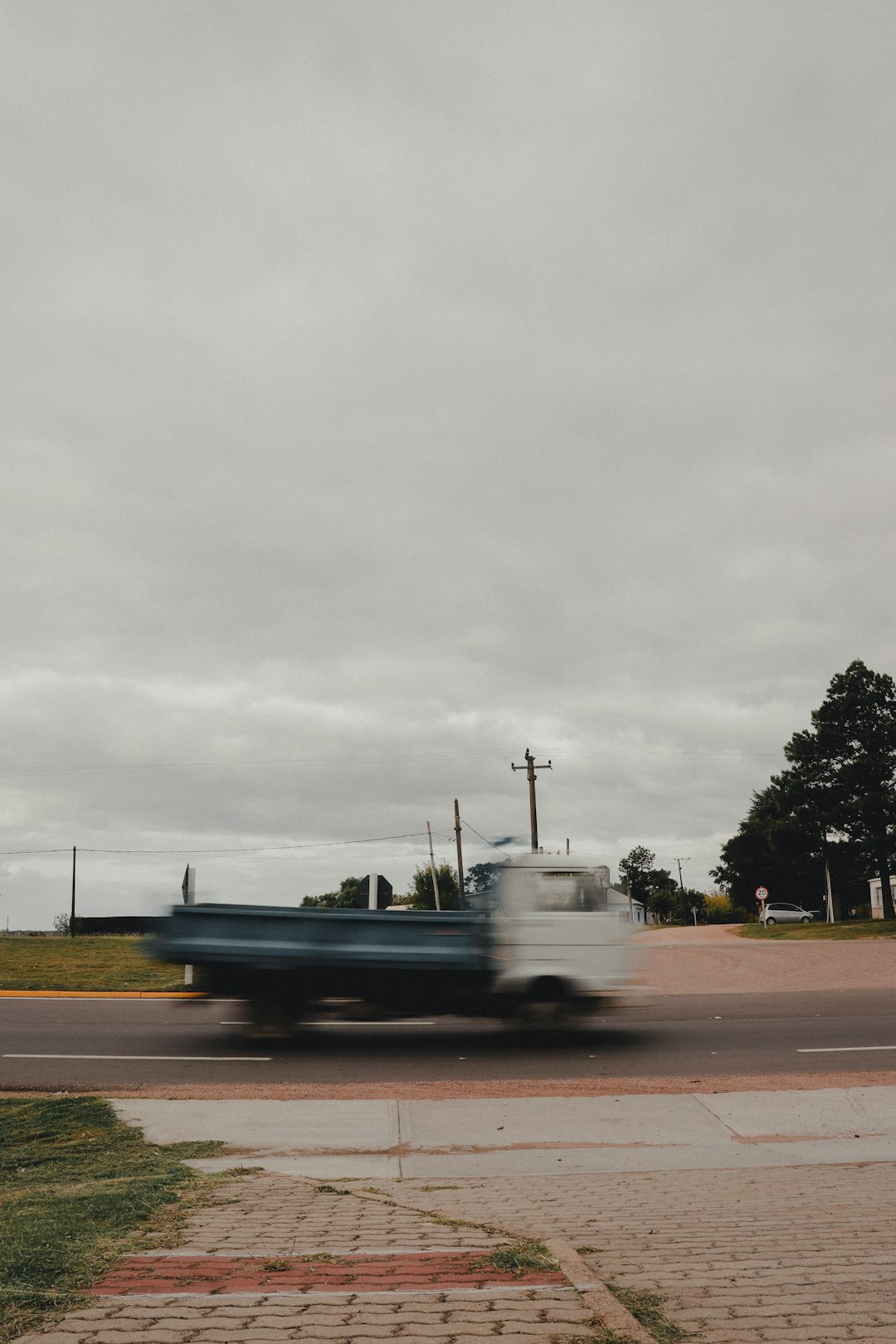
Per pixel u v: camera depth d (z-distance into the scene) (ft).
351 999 45.03
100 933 203.10
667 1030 50.01
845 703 200.64
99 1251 16.37
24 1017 55.72
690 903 433.89
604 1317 12.78
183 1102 33.58
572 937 45.80
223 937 45.34
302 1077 38.81
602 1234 17.70
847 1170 24.57
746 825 301.02
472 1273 14.98
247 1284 14.46
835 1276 14.83
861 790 199.82
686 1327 12.78
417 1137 29.01
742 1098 33.65
